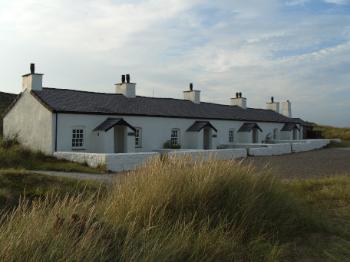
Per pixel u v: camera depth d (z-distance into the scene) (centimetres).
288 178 1728
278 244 650
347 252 636
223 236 609
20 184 1244
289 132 4731
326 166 2392
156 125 3234
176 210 665
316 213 829
